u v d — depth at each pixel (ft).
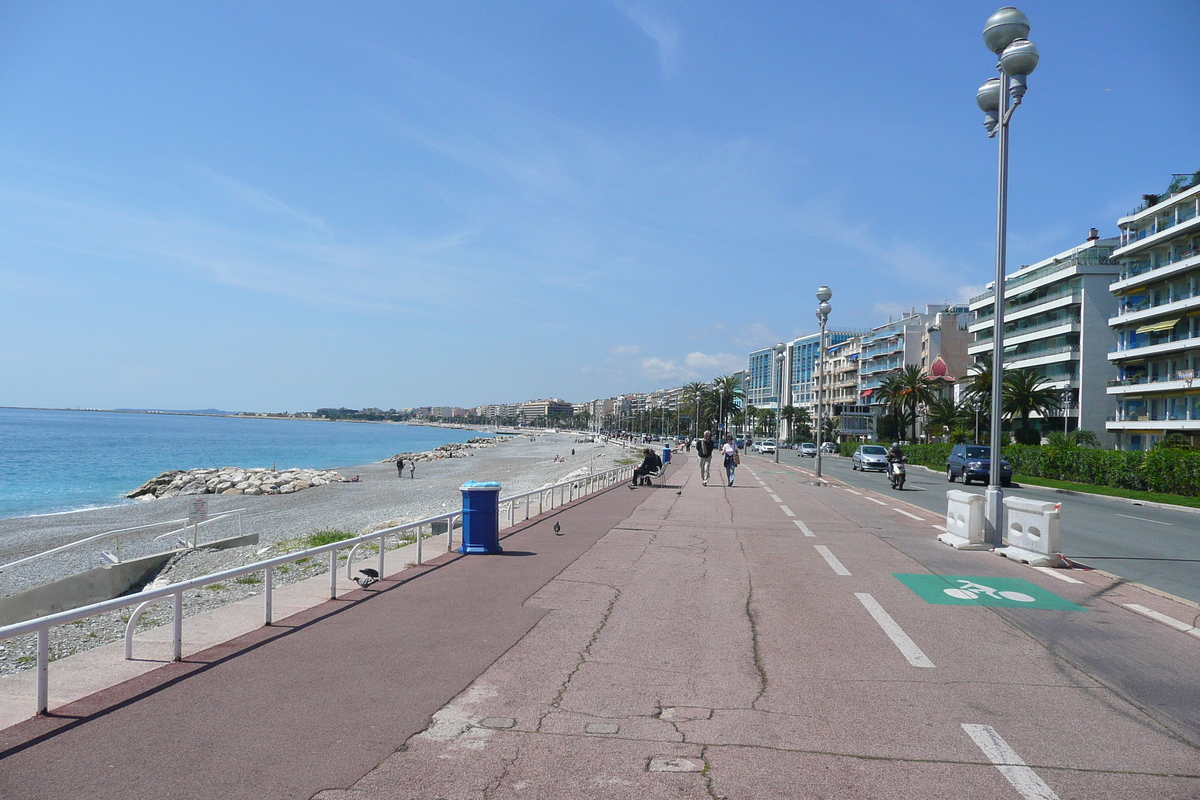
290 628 21.84
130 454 291.38
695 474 117.91
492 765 12.83
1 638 13.61
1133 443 177.78
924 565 34.55
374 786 11.96
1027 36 38.58
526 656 19.31
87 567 59.41
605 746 13.71
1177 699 16.79
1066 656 20.12
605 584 29.01
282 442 467.11
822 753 13.53
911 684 17.56
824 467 169.78
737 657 19.54
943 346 315.37
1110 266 199.21
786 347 173.47
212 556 58.03
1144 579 34.50
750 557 36.19
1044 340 217.56
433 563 33.50
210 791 11.68
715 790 12.01
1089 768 13.05
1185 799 11.92
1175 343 158.30
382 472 229.25
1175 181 172.55
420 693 16.38
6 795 11.40
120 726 14.25
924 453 202.49
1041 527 34.83
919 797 11.87
